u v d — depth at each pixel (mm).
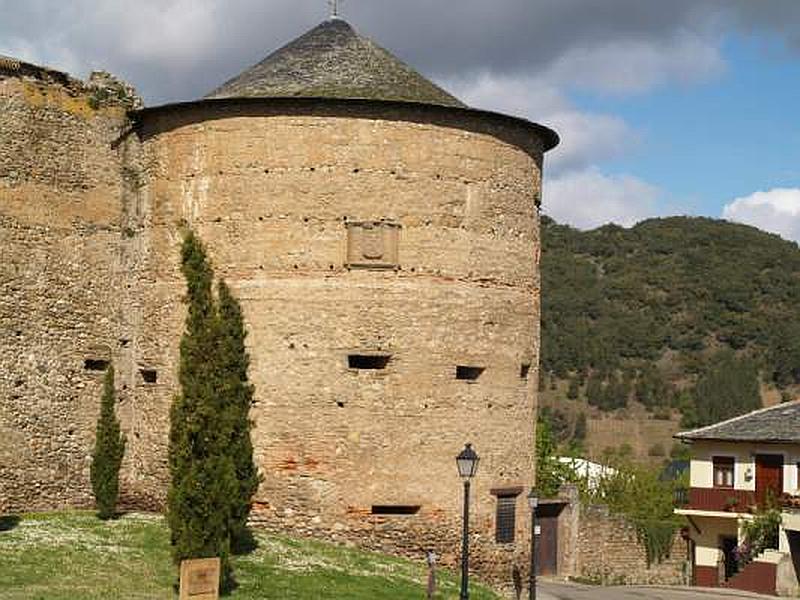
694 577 43625
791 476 42719
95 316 30922
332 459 28000
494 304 29531
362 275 28297
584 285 119312
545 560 38031
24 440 29578
